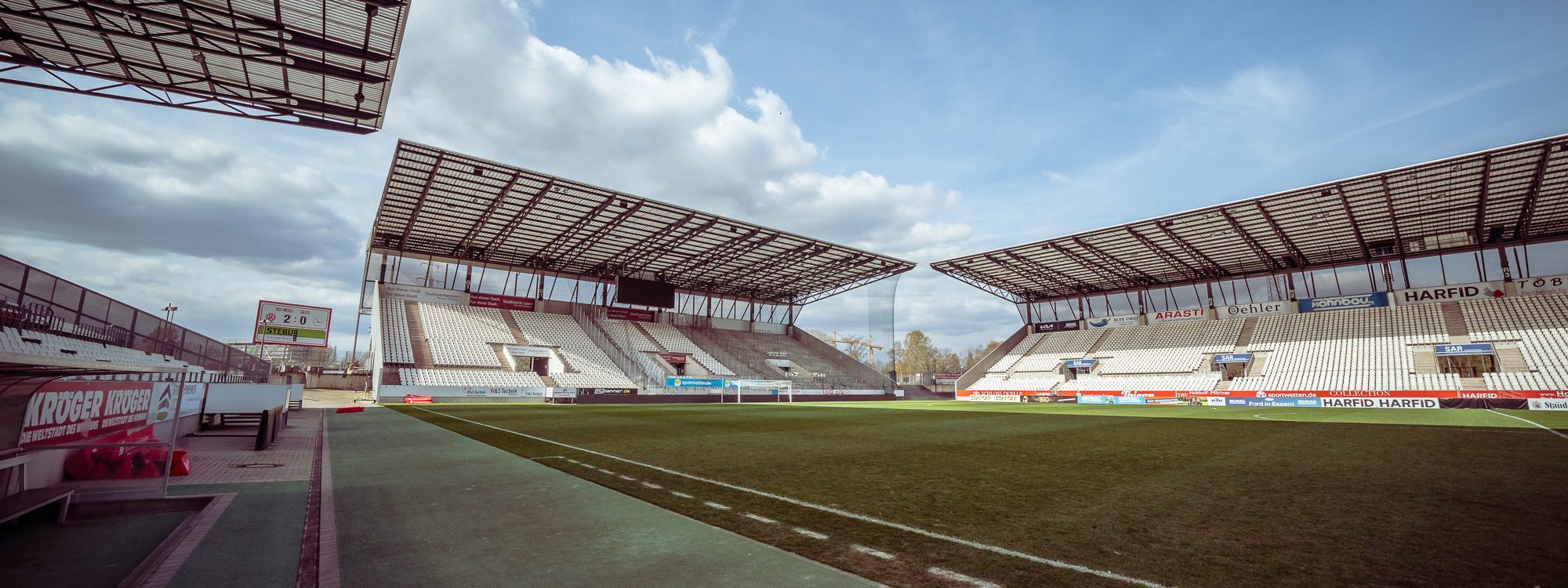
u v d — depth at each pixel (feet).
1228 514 19.44
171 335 50.16
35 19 36.22
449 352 127.13
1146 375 144.36
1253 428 56.39
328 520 18.58
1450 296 120.67
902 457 34.76
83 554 15.93
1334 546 15.51
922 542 16.10
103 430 29.48
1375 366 116.57
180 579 12.96
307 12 43.70
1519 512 19.27
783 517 19.10
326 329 136.77
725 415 80.18
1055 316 180.24
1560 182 85.30
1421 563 13.97
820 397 156.25
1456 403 97.81
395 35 45.57
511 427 54.85
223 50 40.37
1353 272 132.36
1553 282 111.45
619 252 140.77
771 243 136.26
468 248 133.39
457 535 16.80
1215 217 107.45
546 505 20.89
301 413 75.87
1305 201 97.25
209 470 29.07
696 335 175.42
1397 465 30.50
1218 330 147.13
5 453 20.02
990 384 167.22
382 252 129.18
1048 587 12.49
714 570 13.58
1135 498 22.20
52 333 35.24
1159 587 12.47
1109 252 133.18
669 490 23.84
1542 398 91.20
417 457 33.91
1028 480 26.45
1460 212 99.60
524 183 96.22
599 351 147.33
